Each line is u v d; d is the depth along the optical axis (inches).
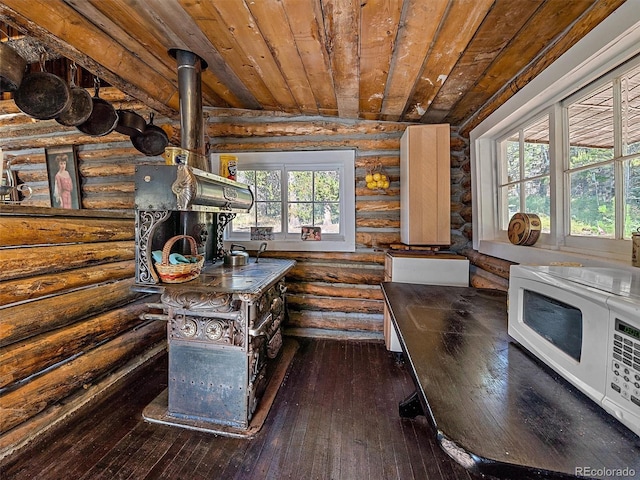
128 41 76.4
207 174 78.0
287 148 124.5
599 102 54.0
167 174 70.4
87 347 78.5
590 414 29.2
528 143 77.2
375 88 89.1
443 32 59.7
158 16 64.5
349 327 123.3
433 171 100.7
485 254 92.8
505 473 23.6
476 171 97.0
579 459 23.9
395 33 61.5
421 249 105.7
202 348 72.3
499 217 93.4
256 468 59.7
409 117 112.3
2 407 59.9
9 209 63.6
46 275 70.2
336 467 60.0
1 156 79.8
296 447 65.1
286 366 99.5
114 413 76.0
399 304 65.6
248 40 69.7
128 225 95.9
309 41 67.1
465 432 26.7
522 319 43.2
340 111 113.3
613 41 44.9
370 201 122.2
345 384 89.7
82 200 142.4
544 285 38.1
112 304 87.1
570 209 62.2
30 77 78.6
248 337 70.4
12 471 58.4
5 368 60.3
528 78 67.2
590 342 30.3
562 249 61.9
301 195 127.8
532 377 35.8
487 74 74.6
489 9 52.3
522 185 79.4
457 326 52.4
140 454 63.0
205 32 68.6
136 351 95.3
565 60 54.6
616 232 51.3
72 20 65.6
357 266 124.6
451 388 33.4
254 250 126.7
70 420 72.6
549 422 28.0
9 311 62.0
